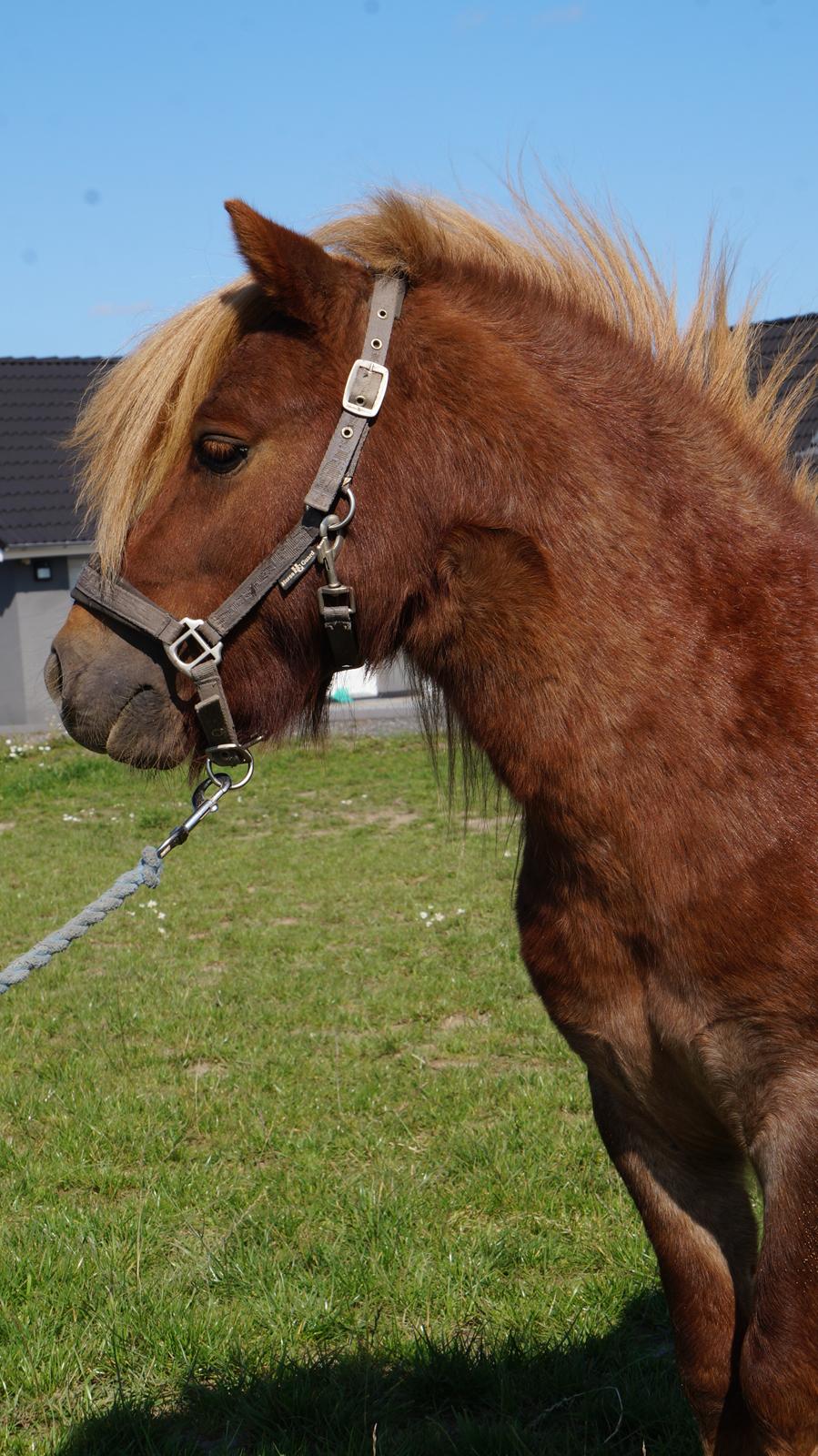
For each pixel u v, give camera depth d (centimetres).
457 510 217
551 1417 306
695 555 217
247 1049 569
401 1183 419
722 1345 226
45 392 2441
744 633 214
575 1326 335
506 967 685
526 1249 370
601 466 218
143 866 238
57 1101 509
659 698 209
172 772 254
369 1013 617
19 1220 408
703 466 225
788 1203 199
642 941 211
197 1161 449
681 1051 211
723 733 208
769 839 204
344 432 217
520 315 231
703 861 204
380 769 1423
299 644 227
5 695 2147
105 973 715
